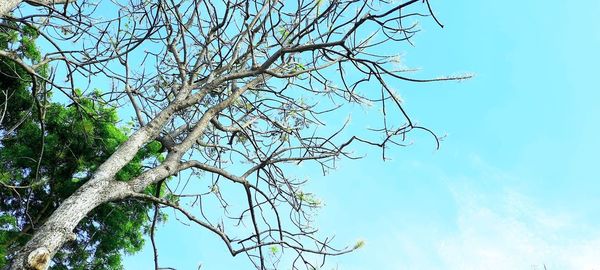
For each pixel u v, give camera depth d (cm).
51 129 1248
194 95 622
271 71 621
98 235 1284
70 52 642
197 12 720
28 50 1087
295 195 738
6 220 1170
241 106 812
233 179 674
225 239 650
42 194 1259
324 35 625
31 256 421
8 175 1018
